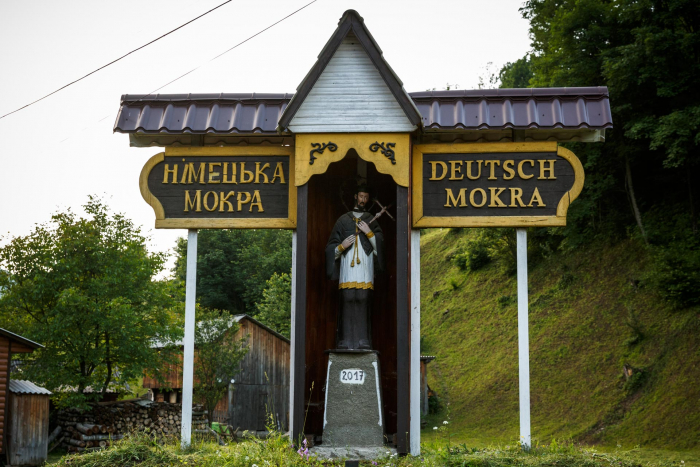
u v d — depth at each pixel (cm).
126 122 1345
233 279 6288
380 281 1378
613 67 3281
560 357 3247
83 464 1146
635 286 3309
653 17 3456
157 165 1359
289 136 1368
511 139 1384
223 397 3566
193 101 1366
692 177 3512
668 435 2433
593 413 2777
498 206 1298
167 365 2950
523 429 1246
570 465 1115
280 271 6141
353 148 1252
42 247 2775
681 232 3322
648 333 2992
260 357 3738
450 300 4562
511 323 3828
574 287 3656
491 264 4625
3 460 2320
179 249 6538
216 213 1339
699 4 3325
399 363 1185
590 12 3694
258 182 1345
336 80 1266
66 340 2652
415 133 1283
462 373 3653
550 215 1289
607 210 3897
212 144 1392
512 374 3344
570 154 1299
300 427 1188
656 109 3497
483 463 1117
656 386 2706
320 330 1361
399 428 1172
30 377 2614
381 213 1324
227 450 1235
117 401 2852
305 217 1238
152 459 1152
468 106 1323
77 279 2759
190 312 1313
